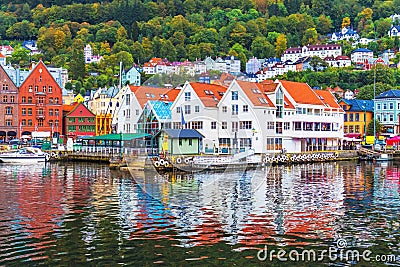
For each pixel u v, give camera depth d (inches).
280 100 3462.1
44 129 5270.7
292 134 3590.1
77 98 7490.2
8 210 1446.9
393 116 4857.3
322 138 3976.4
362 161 3693.4
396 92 4911.4
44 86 5270.7
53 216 1352.1
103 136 3363.7
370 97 6141.7
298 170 2812.5
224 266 932.0
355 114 4877.0
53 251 1017.5
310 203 1568.7
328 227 1229.1
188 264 940.0
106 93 6323.8
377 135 4785.9
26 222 1278.3
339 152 3678.6
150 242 1075.3
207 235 1126.4
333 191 1866.4
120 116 1972.2
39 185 2060.8
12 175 2529.5
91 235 1137.4
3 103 5078.7
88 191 1844.2
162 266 930.1
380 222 1294.3
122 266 928.9
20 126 5147.6
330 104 4104.3
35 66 5246.1
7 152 3577.8
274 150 3280.0
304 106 3732.8
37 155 3518.7
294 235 1145.4
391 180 2285.9
